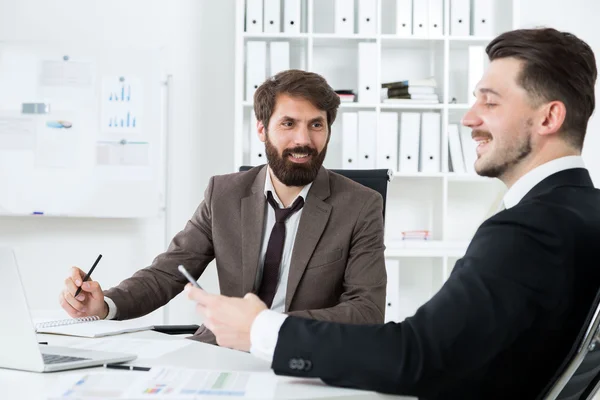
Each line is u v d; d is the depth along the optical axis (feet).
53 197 13.60
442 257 13.37
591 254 3.65
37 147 13.57
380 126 13.38
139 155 13.70
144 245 14.10
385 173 7.90
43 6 13.89
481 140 4.16
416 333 3.61
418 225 14.17
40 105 13.60
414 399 3.75
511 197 4.07
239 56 13.20
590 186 4.00
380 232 6.96
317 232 6.85
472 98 13.46
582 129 4.02
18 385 3.93
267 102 7.01
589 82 3.98
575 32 14.47
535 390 3.72
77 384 3.89
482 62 13.41
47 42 13.66
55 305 13.97
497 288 3.55
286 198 7.14
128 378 4.04
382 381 3.63
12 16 13.84
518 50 3.98
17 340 4.27
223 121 14.16
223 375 4.12
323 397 3.62
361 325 3.78
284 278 6.96
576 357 3.51
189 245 7.40
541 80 3.92
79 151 13.65
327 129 7.14
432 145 13.48
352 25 13.41
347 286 6.77
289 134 6.89
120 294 6.68
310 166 6.93
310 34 13.33
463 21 13.50
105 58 13.74
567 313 3.60
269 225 7.13
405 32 13.47
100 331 5.64
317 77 7.08
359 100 13.38
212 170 14.17
